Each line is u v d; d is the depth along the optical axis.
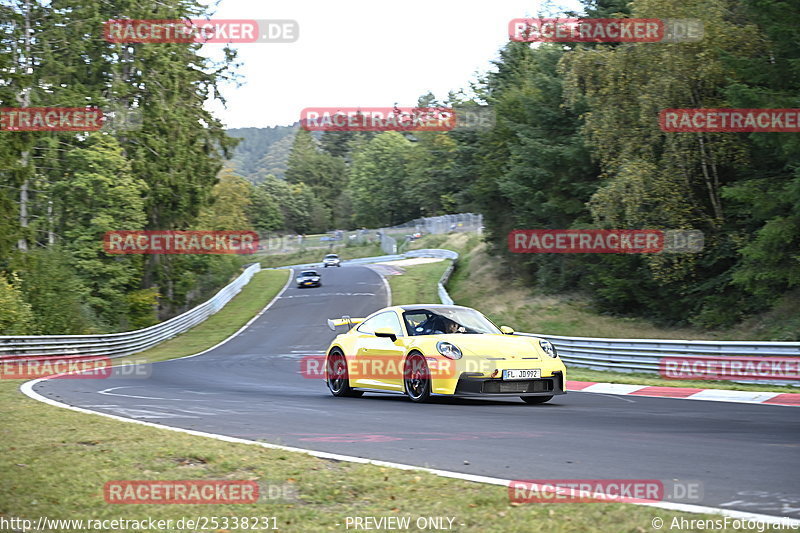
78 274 63.94
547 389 16.44
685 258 42.75
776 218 35.69
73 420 13.84
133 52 71.38
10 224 51.47
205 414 15.09
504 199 70.56
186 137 72.88
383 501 7.59
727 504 7.21
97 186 64.69
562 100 57.88
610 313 52.62
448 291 77.44
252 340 56.38
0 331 44.00
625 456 9.76
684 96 41.59
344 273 115.00
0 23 64.62
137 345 49.66
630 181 41.22
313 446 10.91
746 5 36.09
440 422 13.30
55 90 67.69
